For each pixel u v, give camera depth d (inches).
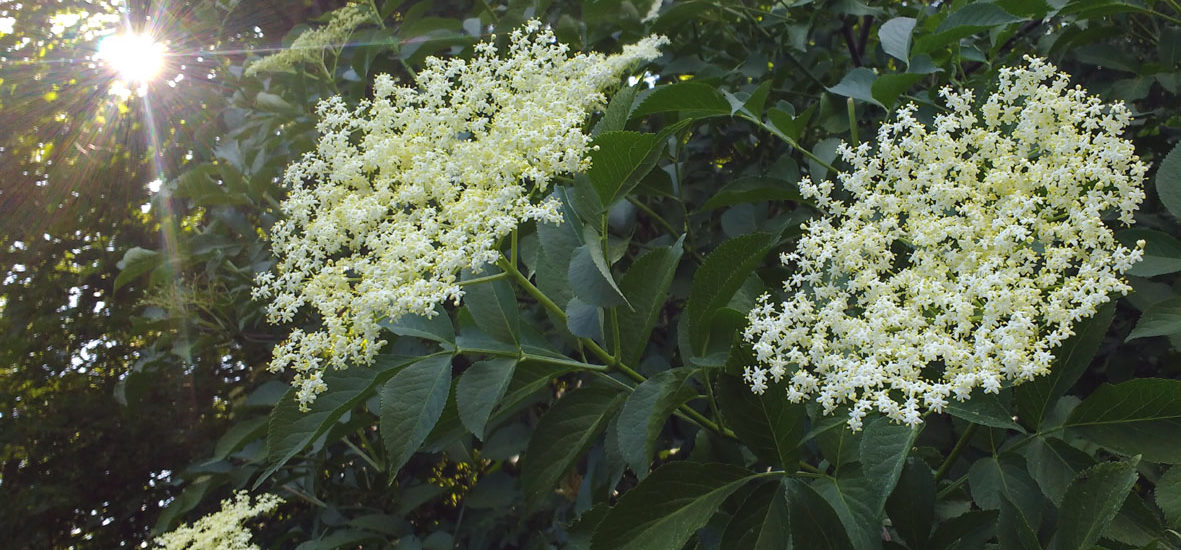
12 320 274.4
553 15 182.9
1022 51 149.1
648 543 71.9
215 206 193.8
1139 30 160.7
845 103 129.1
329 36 159.8
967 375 60.8
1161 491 65.6
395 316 78.2
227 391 249.9
